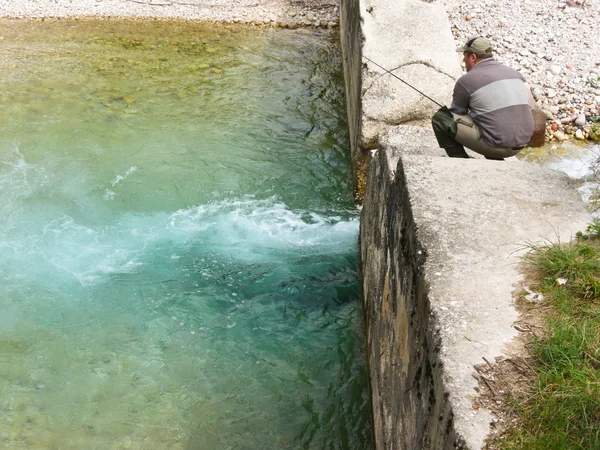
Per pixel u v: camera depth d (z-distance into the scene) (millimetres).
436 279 3172
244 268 5973
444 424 2594
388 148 4984
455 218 3582
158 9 12094
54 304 5516
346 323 5402
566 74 8438
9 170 7254
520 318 2961
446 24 7602
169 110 8672
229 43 10914
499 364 2729
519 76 4855
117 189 7055
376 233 4910
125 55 10258
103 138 7953
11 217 6555
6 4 12055
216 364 4988
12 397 4652
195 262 6035
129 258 6074
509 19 10039
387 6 7930
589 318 2953
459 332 2877
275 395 4742
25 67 9688
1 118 8250
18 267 5914
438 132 4895
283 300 5621
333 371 4961
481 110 4750
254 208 6859
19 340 5156
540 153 7312
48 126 8133
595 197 4070
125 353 5062
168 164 7516
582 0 10430
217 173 7402
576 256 3260
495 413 2535
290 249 6250
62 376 4848
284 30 11570
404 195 3895
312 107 8961
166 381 4824
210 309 5504
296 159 7742
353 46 8352
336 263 6066
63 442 4316
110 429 4426
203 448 4312
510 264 3281
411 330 3330
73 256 6066
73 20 11602
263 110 8812
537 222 3602
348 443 4398
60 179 7160
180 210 6781
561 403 2551
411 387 3207
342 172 7531
